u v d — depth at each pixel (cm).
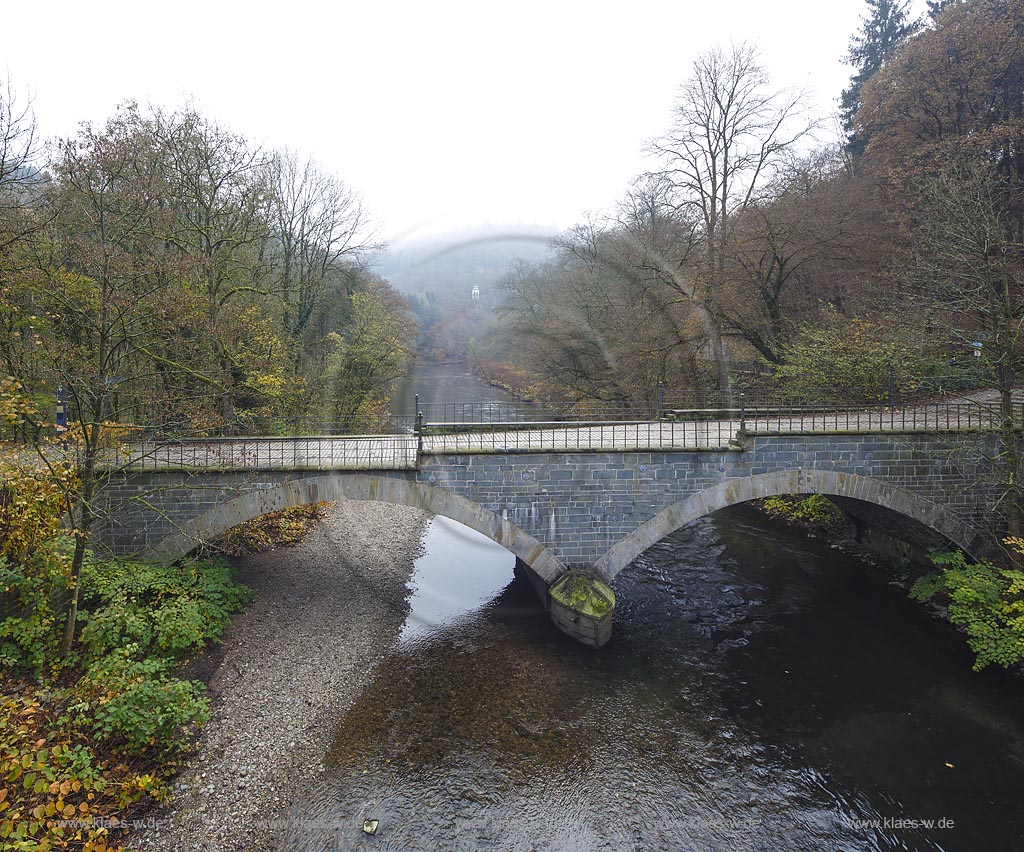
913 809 784
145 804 710
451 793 793
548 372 1844
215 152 1598
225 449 1256
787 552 1658
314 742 874
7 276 962
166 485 1127
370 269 2195
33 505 753
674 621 1285
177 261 1170
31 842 532
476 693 1014
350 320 2164
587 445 1213
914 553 1443
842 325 1941
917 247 1759
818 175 2356
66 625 870
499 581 1477
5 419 830
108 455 1032
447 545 1717
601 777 834
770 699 1016
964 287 1512
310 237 2148
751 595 1406
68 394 1050
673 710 984
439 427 1285
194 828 696
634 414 1859
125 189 1143
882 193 2158
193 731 846
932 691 1034
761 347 2053
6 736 623
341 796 779
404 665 1093
